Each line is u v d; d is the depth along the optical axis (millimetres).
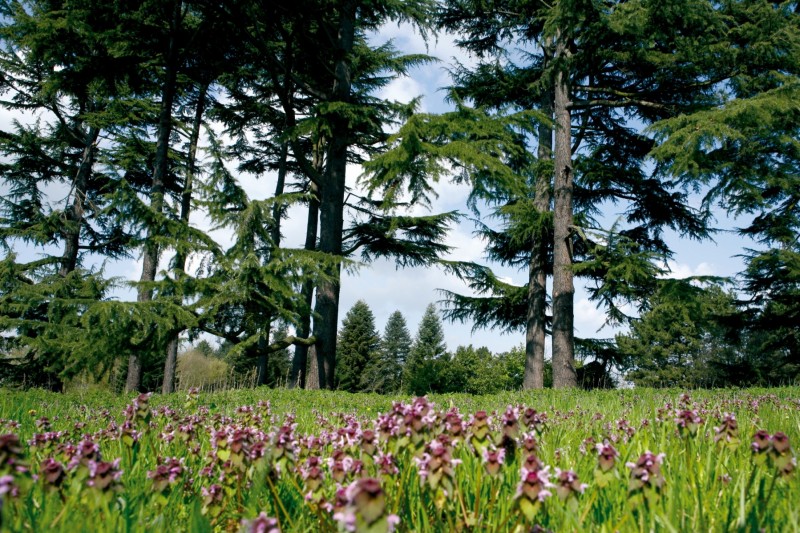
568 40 13461
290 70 13359
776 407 5570
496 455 1570
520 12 15711
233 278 10688
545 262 16141
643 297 14188
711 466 2162
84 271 15281
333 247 14141
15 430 3713
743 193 13180
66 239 17266
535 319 15836
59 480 1499
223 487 1921
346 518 957
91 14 12352
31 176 18703
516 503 1378
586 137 16594
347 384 53719
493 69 16516
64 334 9891
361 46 18391
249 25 13578
